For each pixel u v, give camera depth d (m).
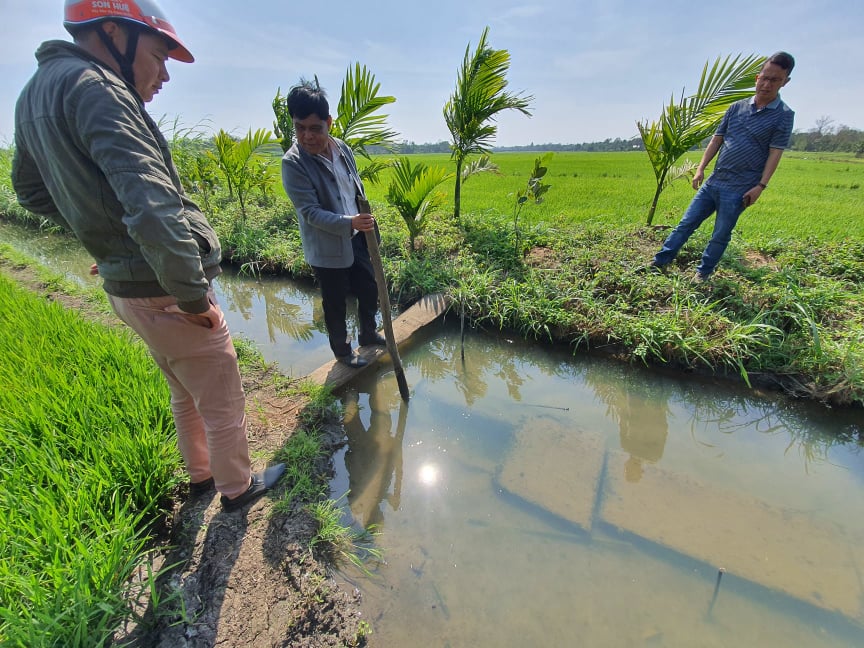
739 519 2.51
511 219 7.53
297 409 3.21
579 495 2.67
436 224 6.97
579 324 4.18
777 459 3.06
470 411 3.53
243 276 6.29
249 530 2.25
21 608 1.67
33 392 2.72
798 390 3.45
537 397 3.74
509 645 1.94
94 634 1.63
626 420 3.46
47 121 1.35
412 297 5.07
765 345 3.66
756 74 5.29
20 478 2.18
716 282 4.54
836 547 2.35
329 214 2.92
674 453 3.10
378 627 1.98
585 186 13.57
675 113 5.79
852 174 19.25
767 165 4.05
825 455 3.10
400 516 2.57
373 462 2.99
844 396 3.26
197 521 2.28
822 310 4.04
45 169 1.48
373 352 3.96
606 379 3.96
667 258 4.93
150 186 1.37
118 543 1.86
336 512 2.47
